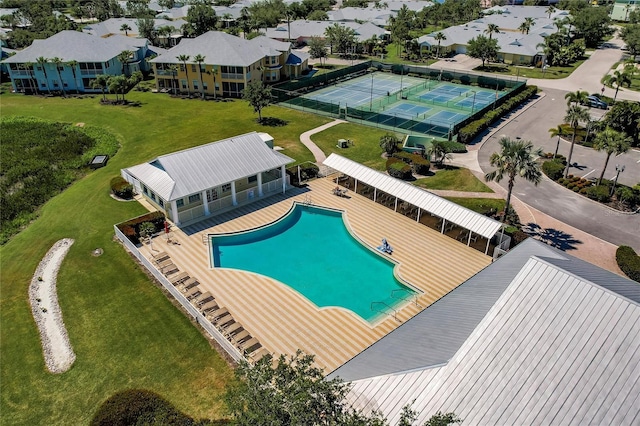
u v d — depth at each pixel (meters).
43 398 28.34
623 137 48.69
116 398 26.02
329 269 39.97
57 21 130.88
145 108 81.56
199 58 85.44
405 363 22.22
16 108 81.06
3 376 29.95
